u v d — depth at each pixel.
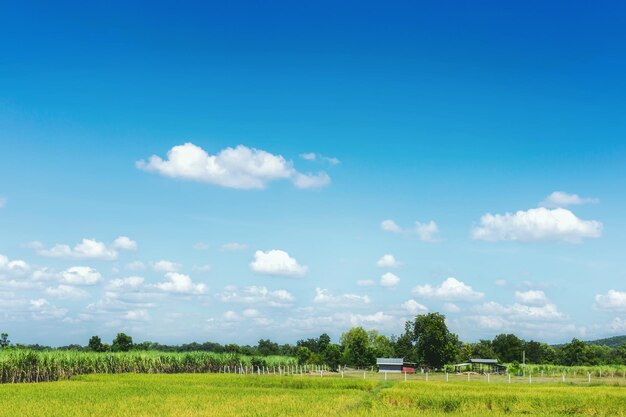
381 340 184.12
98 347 128.12
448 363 133.25
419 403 46.66
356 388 66.75
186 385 64.31
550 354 182.50
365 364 137.25
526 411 45.88
